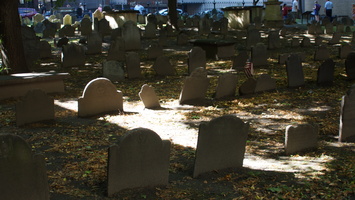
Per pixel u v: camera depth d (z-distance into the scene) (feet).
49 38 97.96
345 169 24.31
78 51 62.95
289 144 27.25
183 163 25.22
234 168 24.34
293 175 23.43
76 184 21.83
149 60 68.28
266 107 39.75
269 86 45.91
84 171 23.54
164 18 126.41
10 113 37.11
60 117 36.09
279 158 26.66
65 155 26.53
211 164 23.57
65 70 60.13
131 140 20.38
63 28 99.66
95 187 21.35
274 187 21.72
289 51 77.25
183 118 35.81
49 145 28.55
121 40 66.44
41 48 69.31
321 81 49.29
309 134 28.17
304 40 81.92
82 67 62.44
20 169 17.74
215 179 22.86
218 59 68.03
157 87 49.16
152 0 203.82
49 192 19.89
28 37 66.90
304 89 47.47
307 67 61.31
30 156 17.93
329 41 85.92
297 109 39.11
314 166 24.99
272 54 74.08
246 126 24.31
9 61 51.90
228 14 112.78
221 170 23.94
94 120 35.17
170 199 20.26
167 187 21.62
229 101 41.86
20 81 42.65
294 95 44.55
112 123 34.27
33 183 18.16
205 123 22.79
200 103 40.98
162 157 21.40
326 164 25.25
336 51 77.51
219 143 23.56
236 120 23.85
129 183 20.76
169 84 50.88
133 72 53.52
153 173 21.33
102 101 36.94
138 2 201.98
